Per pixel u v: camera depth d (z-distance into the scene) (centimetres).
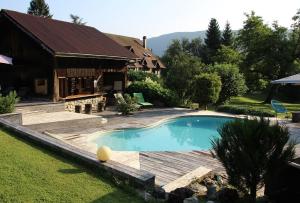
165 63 5850
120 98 1909
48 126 1297
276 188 604
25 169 644
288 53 3231
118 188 602
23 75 1964
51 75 1789
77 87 2002
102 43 2352
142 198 568
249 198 584
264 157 540
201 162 939
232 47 5100
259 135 541
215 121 1898
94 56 1936
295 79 1550
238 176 576
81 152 743
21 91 1825
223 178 776
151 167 881
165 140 1450
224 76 2433
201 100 2173
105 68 2231
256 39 3422
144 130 1538
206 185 715
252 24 3597
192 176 756
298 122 1708
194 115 1923
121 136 1455
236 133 558
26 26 1798
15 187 555
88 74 2048
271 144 539
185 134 1603
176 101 2322
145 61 4688
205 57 6644
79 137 1219
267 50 3369
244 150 548
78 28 2422
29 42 1858
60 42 1825
